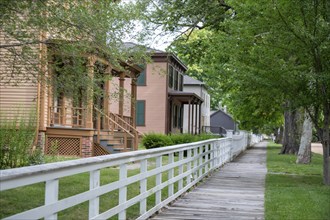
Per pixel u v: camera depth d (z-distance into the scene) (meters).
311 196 9.27
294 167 17.30
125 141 17.05
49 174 3.69
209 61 19.33
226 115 64.06
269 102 13.02
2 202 7.14
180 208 7.87
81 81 9.19
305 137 19.61
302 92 11.32
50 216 3.75
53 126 15.55
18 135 10.72
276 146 43.28
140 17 9.93
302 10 10.49
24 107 14.70
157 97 31.06
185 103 36.75
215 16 18.17
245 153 28.34
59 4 8.17
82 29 8.55
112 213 5.20
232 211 7.64
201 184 11.42
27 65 9.39
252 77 11.15
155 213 7.21
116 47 9.43
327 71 10.71
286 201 8.62
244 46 11.63
